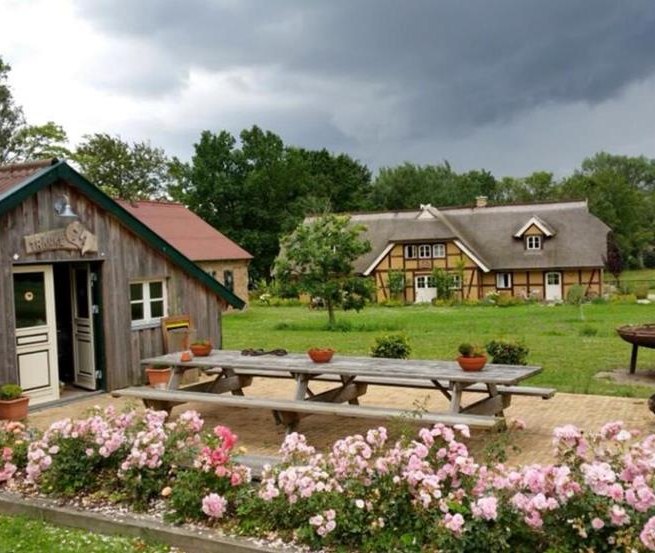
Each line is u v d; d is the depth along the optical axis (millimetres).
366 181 71875
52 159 10531
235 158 56906
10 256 9820
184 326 12852
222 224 56469
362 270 42562
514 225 42594
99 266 11484
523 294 41094
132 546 5020
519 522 4281
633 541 3879
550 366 13297
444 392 8312
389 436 8055
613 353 15078
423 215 42625
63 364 12070
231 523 5098
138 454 5578
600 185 75188
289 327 24500
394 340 12734
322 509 4762
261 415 9609
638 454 4289
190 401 8758
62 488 5863
